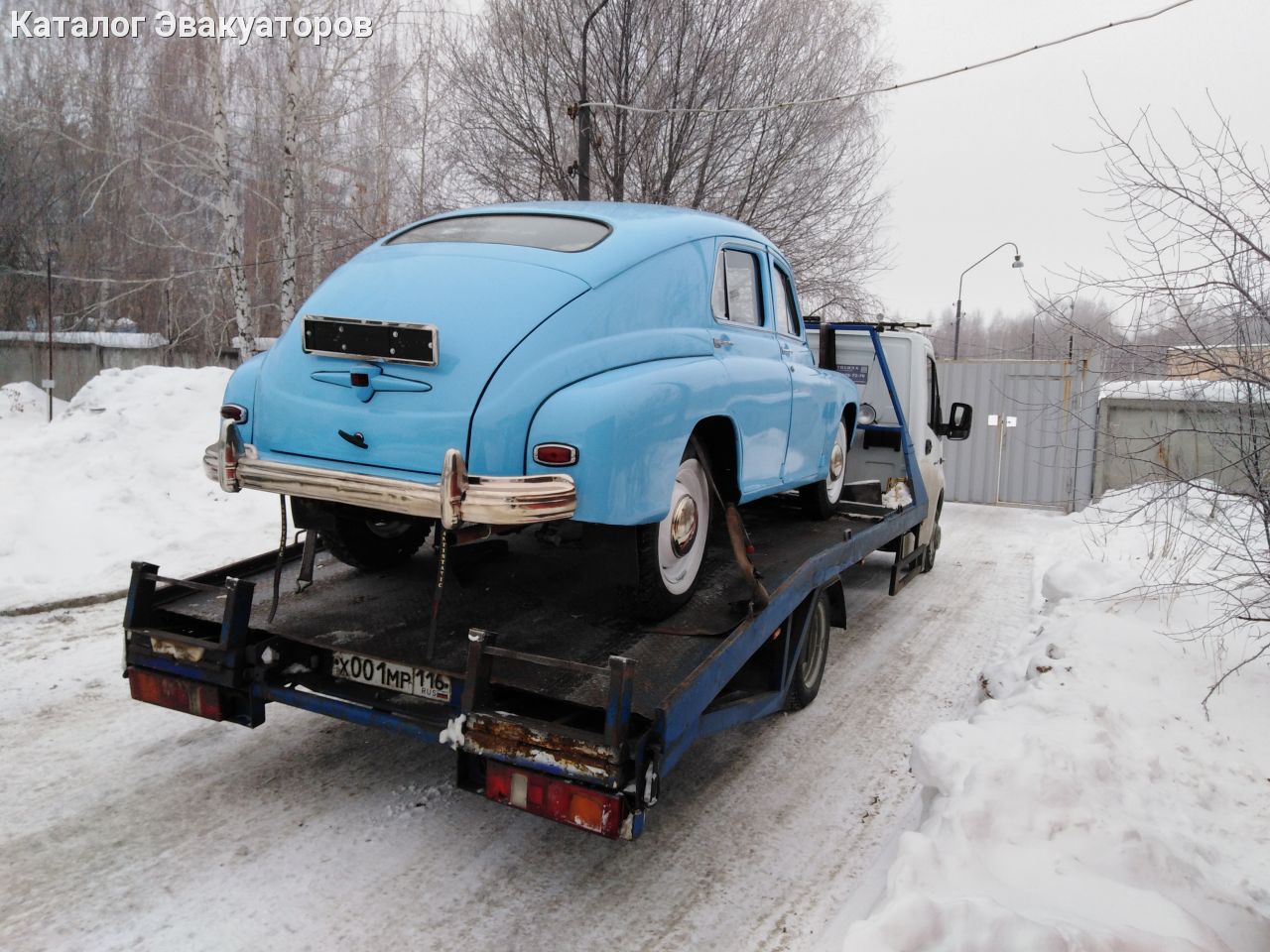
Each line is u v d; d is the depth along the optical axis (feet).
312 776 12.74
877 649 20.20
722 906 10.14
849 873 10.91
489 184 57.31
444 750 13.75
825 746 14.71
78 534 24.31
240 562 14.30
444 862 10.78
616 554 11.76
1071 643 15.38
